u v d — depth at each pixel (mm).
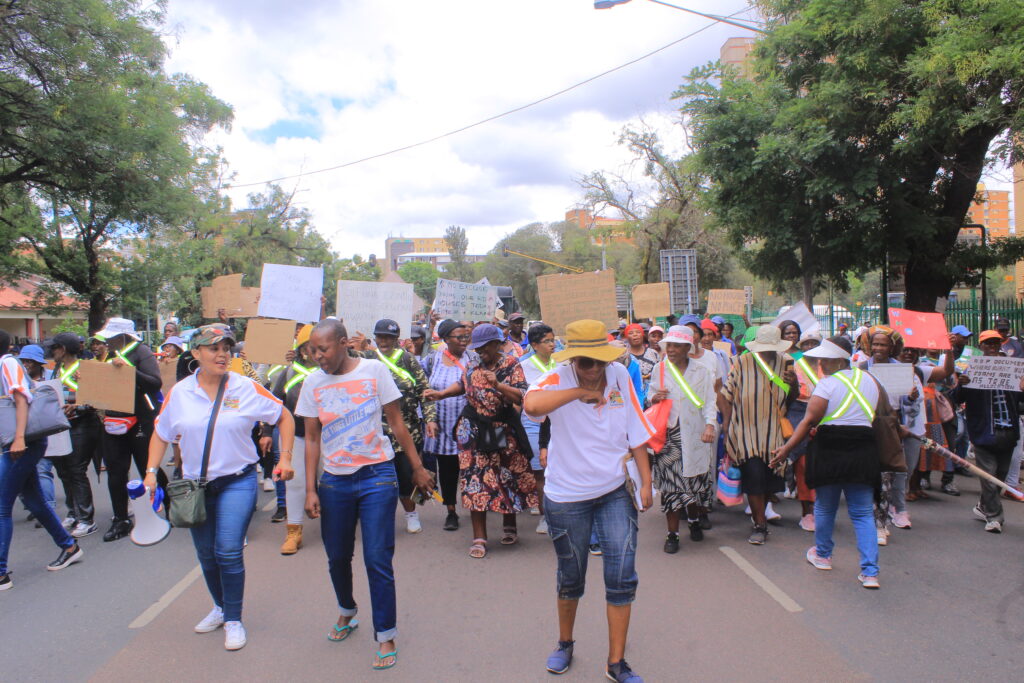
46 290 20062
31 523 7832
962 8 10336
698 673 3957
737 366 6422
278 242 30766
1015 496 7957
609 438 3875
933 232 12453
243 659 4238
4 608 5168
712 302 15172
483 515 6199
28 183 15656
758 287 39469
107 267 19562
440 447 7016
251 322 7344
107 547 6707
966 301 14062
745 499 8109
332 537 4277
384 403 4320
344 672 4047
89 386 6559
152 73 15633
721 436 7426
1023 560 5840
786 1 14023
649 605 4977
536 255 64812
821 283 16188
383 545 4141
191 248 21234
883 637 4391
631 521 3900
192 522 4238
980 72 9258
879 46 11641
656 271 32969
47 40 12750
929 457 8086
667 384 6266
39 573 5984
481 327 6176
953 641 4320
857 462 5223
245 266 28766
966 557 5926
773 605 4934
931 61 9898
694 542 6500
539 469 7074
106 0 13781
